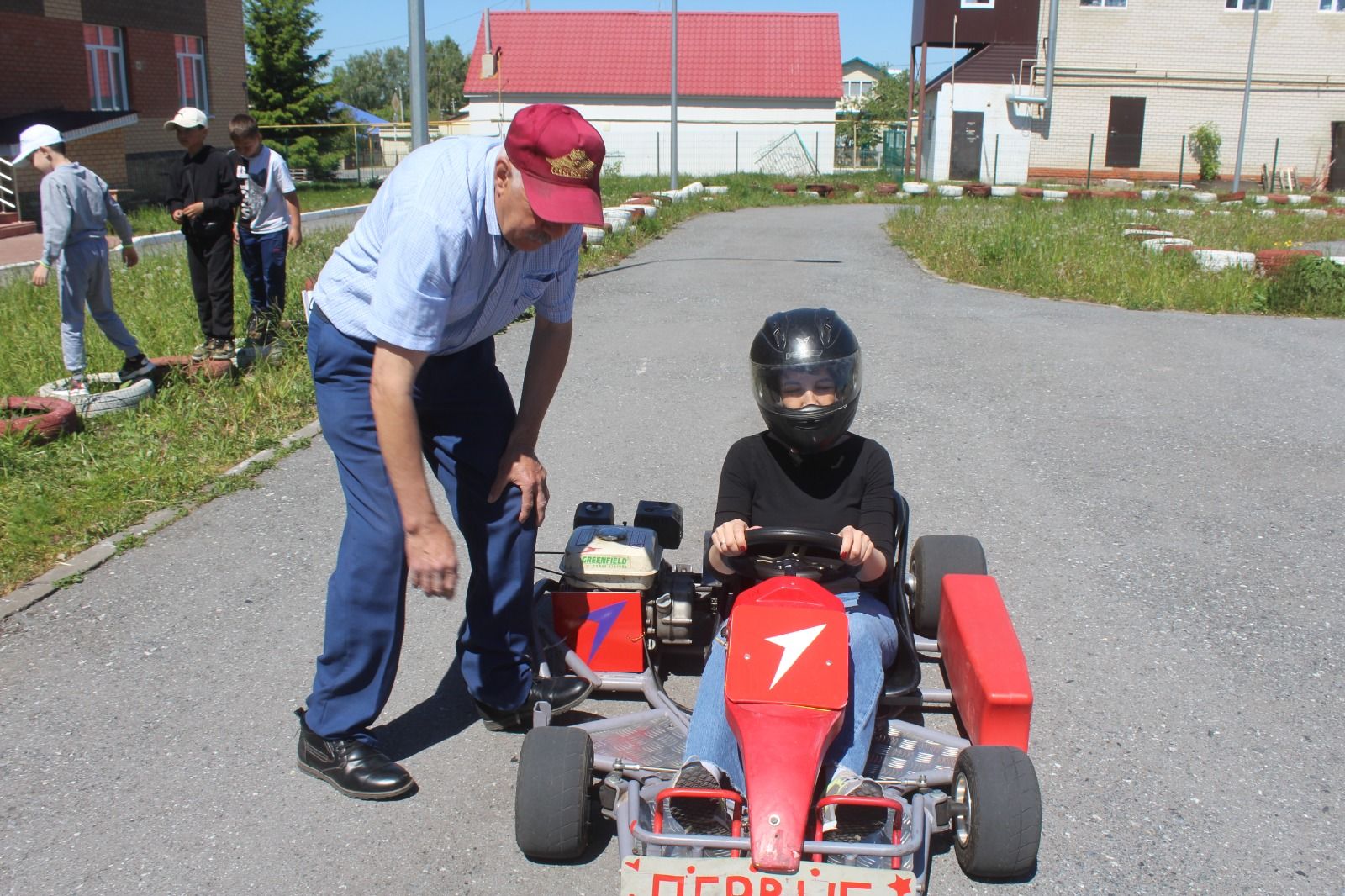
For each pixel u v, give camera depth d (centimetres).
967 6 3356
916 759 322
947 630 366
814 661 292
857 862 285
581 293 1264
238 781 350
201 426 689
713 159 4119
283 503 583
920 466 645
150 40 2641
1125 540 539
